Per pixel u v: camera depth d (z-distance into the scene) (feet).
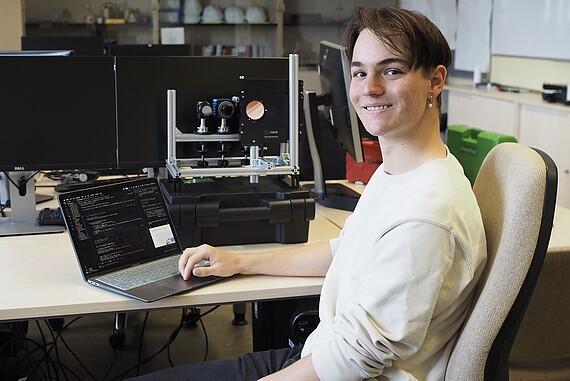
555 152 15.79
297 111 7.18
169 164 7.19
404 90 4.93
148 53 13.01
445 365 4.97
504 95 18.07
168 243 6.73
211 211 6.93
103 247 6.31
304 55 22.85
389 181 5.15
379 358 4.66
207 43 22.24
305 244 7.29
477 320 4.76
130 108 7.80
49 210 8.07
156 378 5.87
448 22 22.21
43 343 10.00
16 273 6.35
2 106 7.58
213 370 5.97
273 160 7.42
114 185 6.57
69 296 5.83
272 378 4.94
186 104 7.84
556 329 7.21
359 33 5.21
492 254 4.90
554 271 7.00
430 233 4.58
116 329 10.58
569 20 16.90
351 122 8.32
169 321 11.59
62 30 20.92
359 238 5.19
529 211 4.69
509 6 19.47
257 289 6.08
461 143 8.85
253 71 7.95
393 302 4.63
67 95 7.68
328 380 4.78
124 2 21.27
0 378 9.50
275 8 22.41
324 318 5.40
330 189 9.44
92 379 9.66
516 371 7.02
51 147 7.73
